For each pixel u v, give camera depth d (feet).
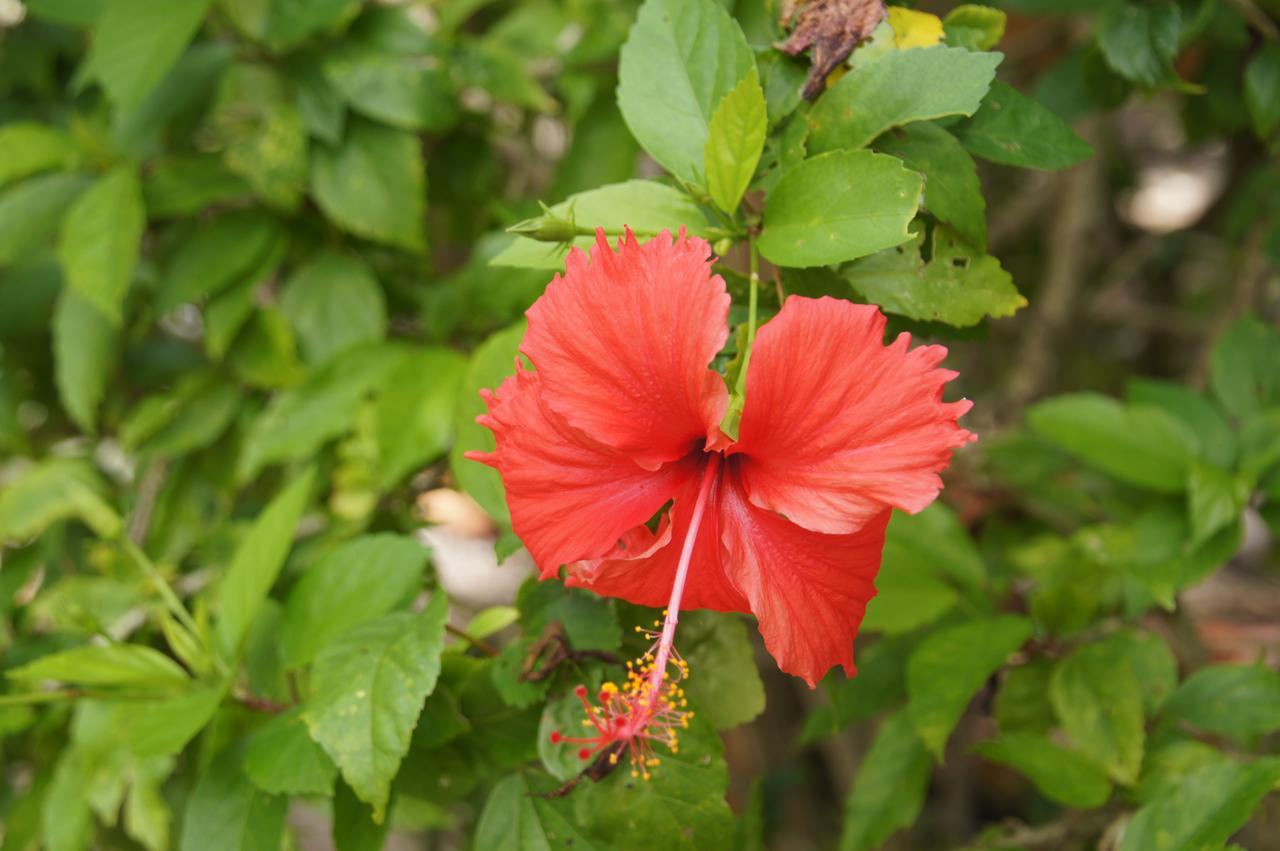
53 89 2.96
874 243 1.66
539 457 1.62
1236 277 3.23
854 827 2.27
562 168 2.52
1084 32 2.79
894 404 1.56
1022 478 2.70
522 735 1.93
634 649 1.89
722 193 1.73
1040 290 3.85
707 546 1.65
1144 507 2.47
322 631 1.97
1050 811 3.76
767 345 1.57
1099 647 2.15
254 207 2.53
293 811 3.49
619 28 2.50
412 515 2.55
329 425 2.40
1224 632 3.27
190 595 2.56
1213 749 2.09
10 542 2.67
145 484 2.82
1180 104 3.07
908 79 1.72
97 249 2.40
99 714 2.31
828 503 1.58
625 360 1.60
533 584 1.89
